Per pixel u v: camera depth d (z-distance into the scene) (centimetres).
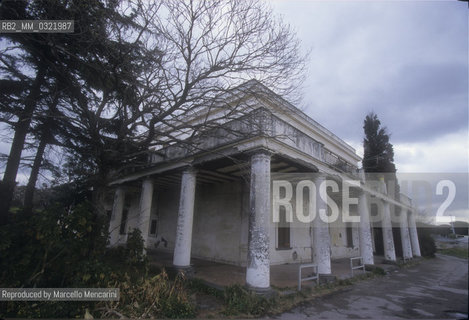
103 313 498
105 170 790
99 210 734
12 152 838
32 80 831
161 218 1680
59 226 572
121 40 673
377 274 1080
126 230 1748
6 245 515
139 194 1792
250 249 696
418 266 1250
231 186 1284
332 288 829
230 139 832
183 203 953
